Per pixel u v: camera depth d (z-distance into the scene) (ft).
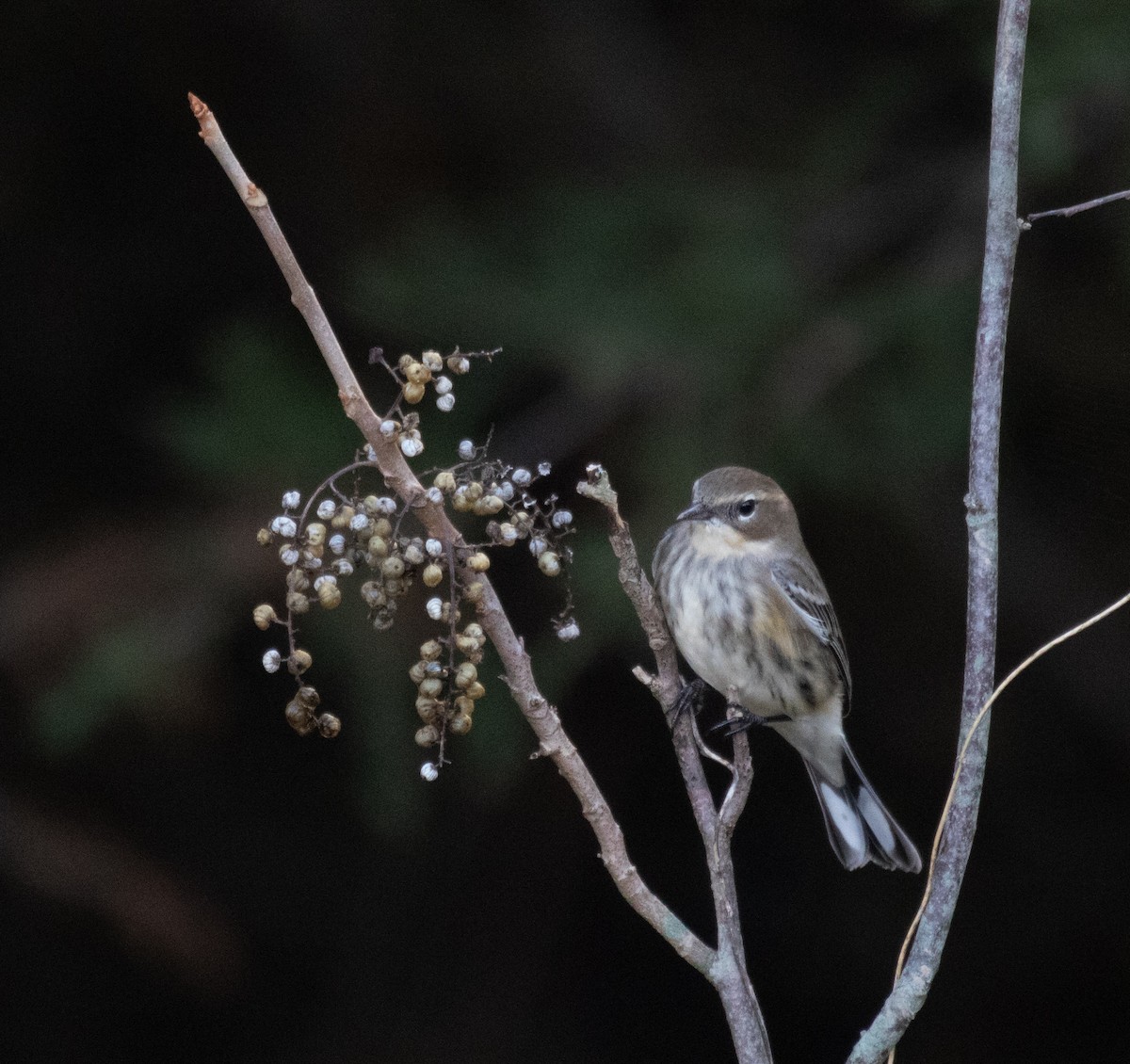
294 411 33.30
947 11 35.01
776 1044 40.14
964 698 14.56
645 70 38.40
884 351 33.06
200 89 38.06
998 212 14.75
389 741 31.55
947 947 40.04
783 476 32.32
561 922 40.40
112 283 38.58
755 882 40.88
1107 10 32.45
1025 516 36.73
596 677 38.68
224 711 35.96
